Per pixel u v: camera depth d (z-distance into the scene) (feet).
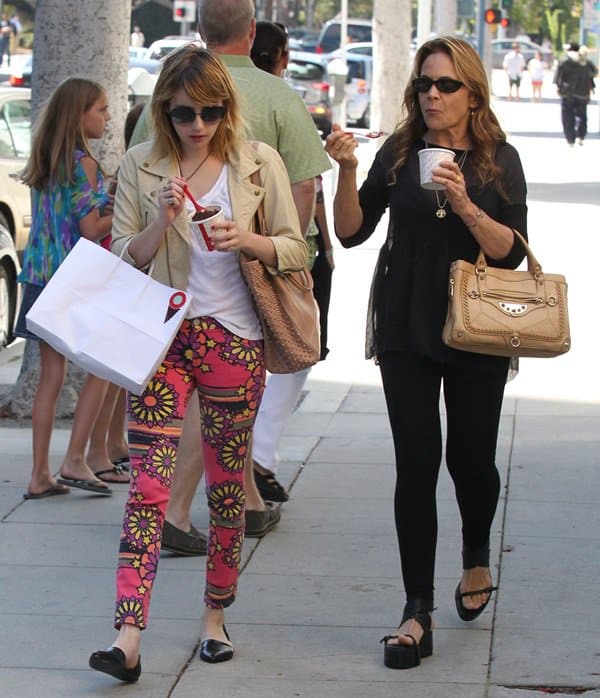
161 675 20.51
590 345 46.75
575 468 32.37
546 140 147.33
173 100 19.67
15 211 55.26
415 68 20.75
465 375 20.81
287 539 27.20
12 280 51.08
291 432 36.65
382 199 21.47
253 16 25.59
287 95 25.20
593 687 20.01
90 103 28.76
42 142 28.86
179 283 19.90
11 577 24.95
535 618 22.82
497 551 26.30
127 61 37.73
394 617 22.99
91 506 29.53
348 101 155.02
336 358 46.24
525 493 30.30
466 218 19.83
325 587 24.45
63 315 19.67
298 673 20.59
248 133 24.84
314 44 223.30
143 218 20.40
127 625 19.48
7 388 42.22
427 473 20.71
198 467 25.81
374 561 25.88
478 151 20.58
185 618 22.91
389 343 20.70
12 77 108.27
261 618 22.91
